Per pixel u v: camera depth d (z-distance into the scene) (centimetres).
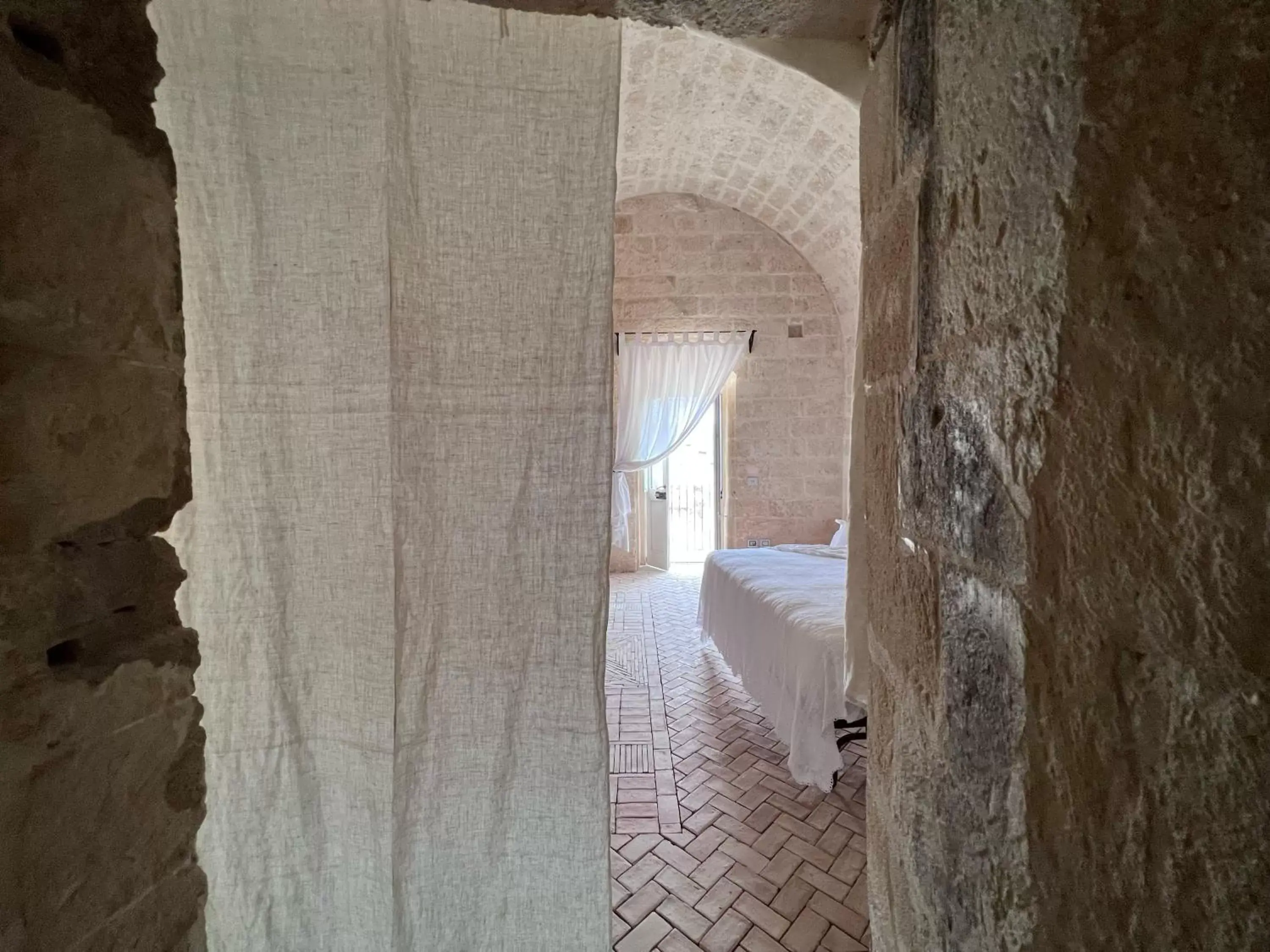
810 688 210
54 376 52
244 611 85
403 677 87
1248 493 29
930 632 63
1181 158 32
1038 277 42
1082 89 38
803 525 511
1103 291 37
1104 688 37
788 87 315
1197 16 31
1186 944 32
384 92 81
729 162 416
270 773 87
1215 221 30
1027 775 45
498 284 86
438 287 85
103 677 57
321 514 85
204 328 81
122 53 59
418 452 86
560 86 85
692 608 483
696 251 495
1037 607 43
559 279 87
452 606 88
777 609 251
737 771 233
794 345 502
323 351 83
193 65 79
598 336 88
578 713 91
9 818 48
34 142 50
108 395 57
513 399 88
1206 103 30
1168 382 33
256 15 79
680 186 476
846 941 151
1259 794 28
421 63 83
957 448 56
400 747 87
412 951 89
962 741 55
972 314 52
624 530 600
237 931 87
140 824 61
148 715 62
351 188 82
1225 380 30
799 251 495
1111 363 36
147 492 62
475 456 88
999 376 48
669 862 181
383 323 83
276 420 84
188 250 80
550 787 92
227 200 81
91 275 55
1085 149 37
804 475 509
